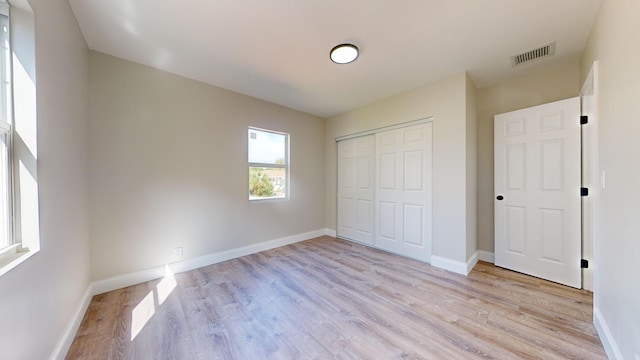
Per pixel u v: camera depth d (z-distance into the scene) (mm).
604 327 1525
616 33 1433
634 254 1183
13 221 1164
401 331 1684
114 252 2320
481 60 2441
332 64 2514
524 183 2648
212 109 3018
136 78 2457
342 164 4293
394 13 1759
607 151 1559
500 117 2832
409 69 2619
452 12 1750
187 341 1591
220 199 3098
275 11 1735
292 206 3982
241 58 2395
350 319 1835
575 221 2320
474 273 2686
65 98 1622
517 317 1836
